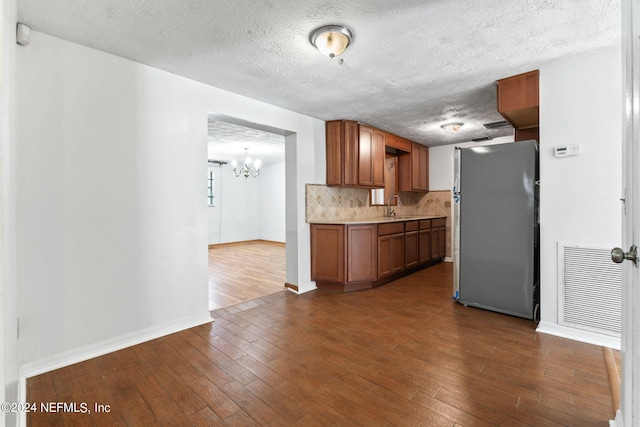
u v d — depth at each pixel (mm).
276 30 1878
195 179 2672
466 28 1850
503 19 1758
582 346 2203
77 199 2057
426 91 2918
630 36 989
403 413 1524
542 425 1428
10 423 1232
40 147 1908
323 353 2143
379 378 1830
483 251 2918
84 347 2090
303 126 3680
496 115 3723
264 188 8586
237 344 2295
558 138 2352
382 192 5211
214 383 1795
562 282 2355
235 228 8250
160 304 2463
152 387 1762
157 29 1872
